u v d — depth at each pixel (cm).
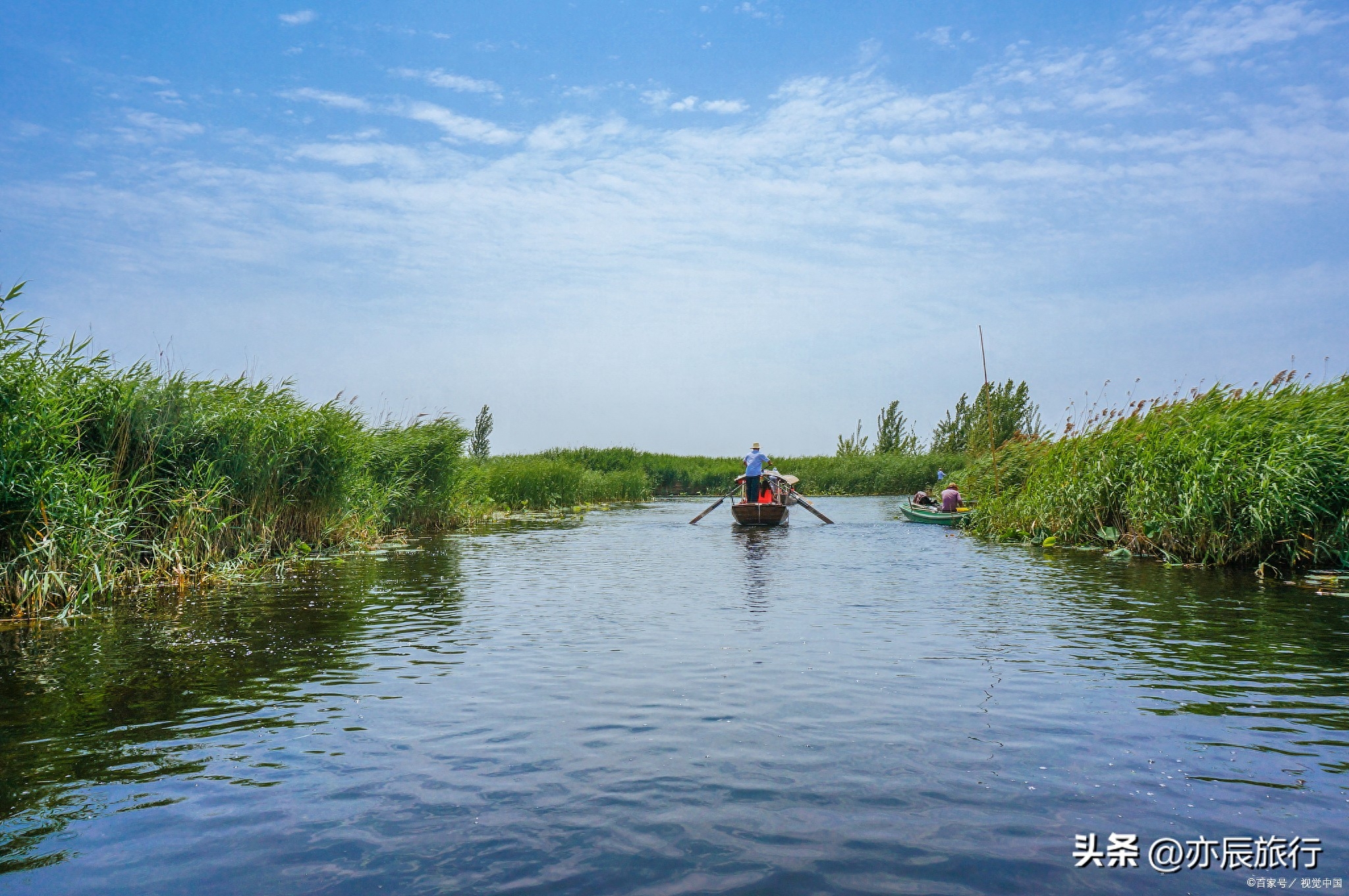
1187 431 1402
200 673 632
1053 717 516
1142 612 878
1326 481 1174
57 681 607
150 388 1160
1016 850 343
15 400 911
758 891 308
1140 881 317
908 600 968
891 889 310
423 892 308
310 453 1484
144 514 1127
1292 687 582
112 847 347
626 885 313
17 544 898
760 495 2339
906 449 5431
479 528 2230
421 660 673
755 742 472
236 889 313
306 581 1153
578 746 467
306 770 432
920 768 433
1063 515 1622
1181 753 454
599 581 1148
